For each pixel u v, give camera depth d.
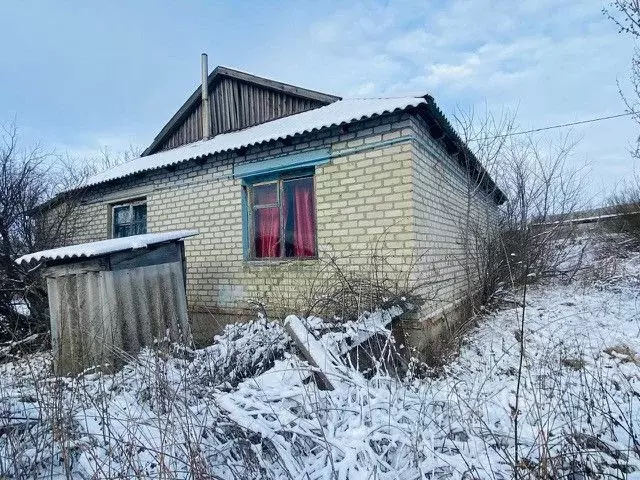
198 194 6.05
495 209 9.77
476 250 6.23
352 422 2.03
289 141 5.07
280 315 4.68
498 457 1.96
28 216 6.38
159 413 2.21
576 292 7.12
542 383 2.57
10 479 1.88
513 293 6.38
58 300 3.78
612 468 1.88
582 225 11.23
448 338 4.52
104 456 1.96
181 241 4.32
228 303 5.71
